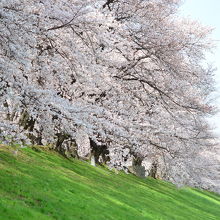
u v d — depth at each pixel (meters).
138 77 23.58
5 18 11.89
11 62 12.87
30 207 11.91
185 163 29.72
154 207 22.39
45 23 14.41
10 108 14.72
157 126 24.88
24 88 13.60
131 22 23.83
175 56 23.44
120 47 21.97
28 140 13.66
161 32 23.81
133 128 22.47
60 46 16.52
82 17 15.06
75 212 13.59
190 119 27.19
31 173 17.48
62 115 15.33
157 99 24.41
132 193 24.48
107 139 23.47
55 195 15.09
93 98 21.67
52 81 18.38
